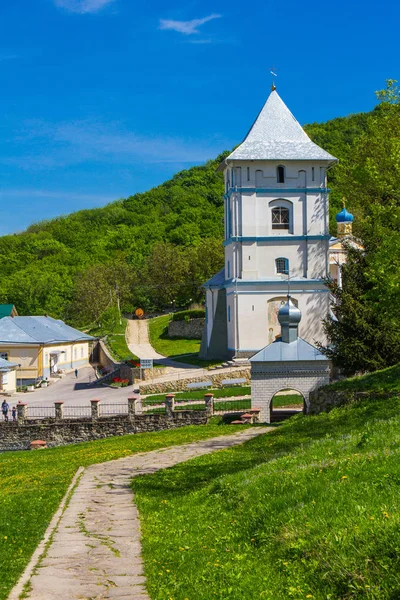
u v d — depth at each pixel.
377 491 12.47
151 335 96.50
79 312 118.38
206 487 19.55
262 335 61.88
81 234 183.62
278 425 38.12
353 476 13.94
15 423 46.91
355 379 38.03
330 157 62.19
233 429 38.31
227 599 10.02
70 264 156.75
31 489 24.61
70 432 46.03
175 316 94.25
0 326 81.88
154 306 121.94
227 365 61.19
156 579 11.49
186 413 44.19
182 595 10.47
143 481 23.83
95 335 106.12
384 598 8.97
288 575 10.41
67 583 11.52
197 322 91.81
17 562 12.98
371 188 63.50
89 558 13.22
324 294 61.94
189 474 24.25
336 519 11.36
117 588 11.19
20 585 11.48
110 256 159.62
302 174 62.62
